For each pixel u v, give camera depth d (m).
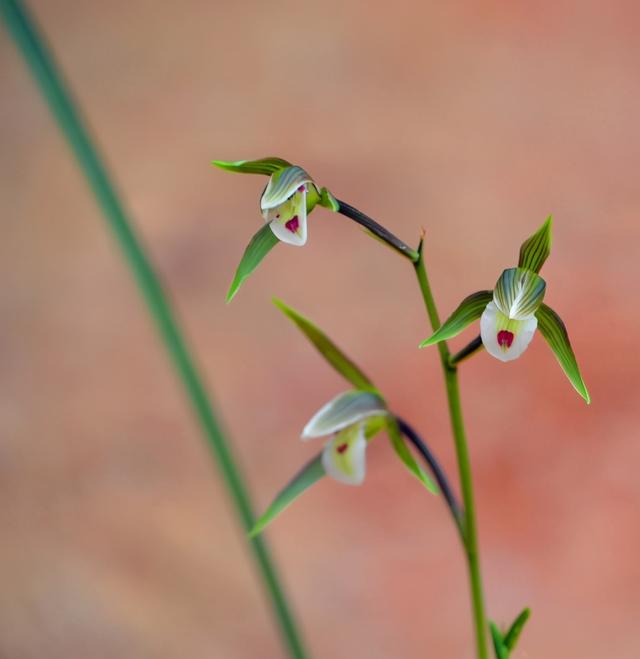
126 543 1.18
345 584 1.11
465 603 1.07
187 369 0.68
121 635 1.08
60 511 1.22
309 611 1.08
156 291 0.68
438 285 1.32
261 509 1.17
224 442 0.68
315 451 1.22
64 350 1.39
